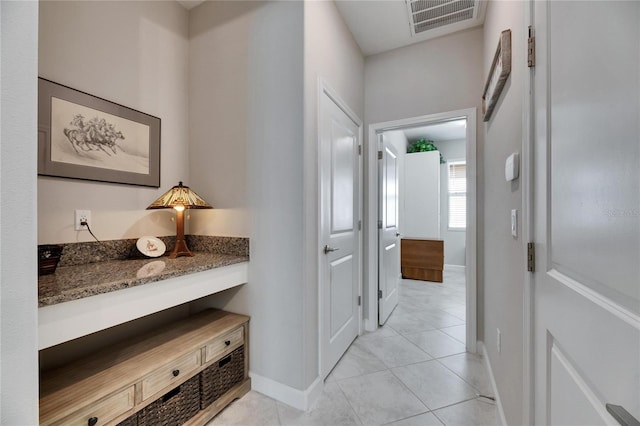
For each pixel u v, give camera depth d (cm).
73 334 99
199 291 146
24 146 56
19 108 55
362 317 259
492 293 175
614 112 52
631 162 47
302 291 157
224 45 189
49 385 109
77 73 150
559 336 75
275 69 166
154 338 147
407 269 465
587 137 61
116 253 166
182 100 205
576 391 65
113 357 129
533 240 96
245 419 148
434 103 239
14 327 54
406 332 257
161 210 193
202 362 144
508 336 131
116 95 167
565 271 73
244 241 177
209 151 196
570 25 70
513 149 123
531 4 97
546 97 85
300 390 156
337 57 202
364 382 180
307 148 160
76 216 150
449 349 225
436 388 174
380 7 201
